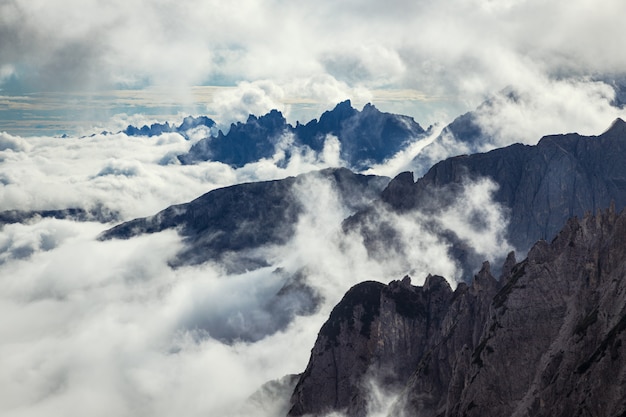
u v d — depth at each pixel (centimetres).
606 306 12325
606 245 13575
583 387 11594
